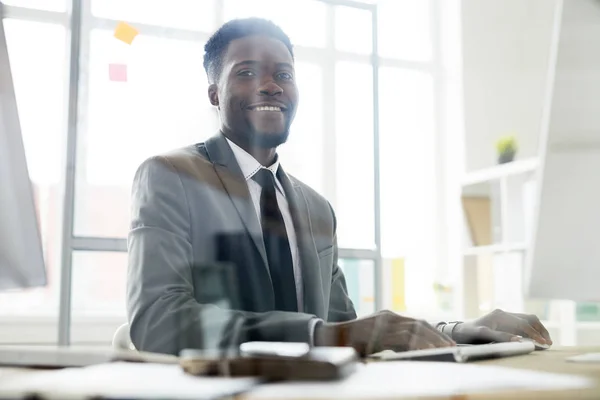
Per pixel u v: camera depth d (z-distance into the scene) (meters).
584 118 0.65
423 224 1.19
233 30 1.03
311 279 0.85
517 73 1.95
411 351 0.65
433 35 1.81
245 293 0.73
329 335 0.62
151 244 0.71
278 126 0.99
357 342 0.64
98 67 1.09
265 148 0.96
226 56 1.02
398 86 1.52
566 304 1.22
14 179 0.63
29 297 0.91
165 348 0.56
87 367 0.52
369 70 1.42
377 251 1.07
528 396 0.36
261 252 0.79
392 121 1.39
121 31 1.13
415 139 1.48
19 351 0.63
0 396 0.36
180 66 1.14
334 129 1.20
